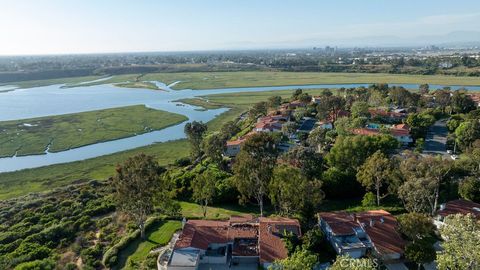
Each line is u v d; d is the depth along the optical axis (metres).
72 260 68.62
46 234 77.94
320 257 62.25
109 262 65.31
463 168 85.81
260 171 81.50
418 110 176.88
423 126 142.00
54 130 179.38
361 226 66.81
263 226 67.75
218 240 65.88
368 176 82.38
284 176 77.06
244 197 84.44
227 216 82.38
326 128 144.50
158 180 76.00
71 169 127.00
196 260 60.50
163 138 164.75
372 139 102.25
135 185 72.12
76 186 108.94
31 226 83.31
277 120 161.12
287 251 60.88
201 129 129.75
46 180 117.94
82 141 161.50
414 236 59.50
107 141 162.25
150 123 191.38
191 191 96.19
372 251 61.66
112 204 93.31
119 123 191.25
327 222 68.38
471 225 45.44
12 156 144.00
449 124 146.62
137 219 77.56
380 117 160.88
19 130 179.50
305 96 199.12
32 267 60.28
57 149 151.50
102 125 187.88
